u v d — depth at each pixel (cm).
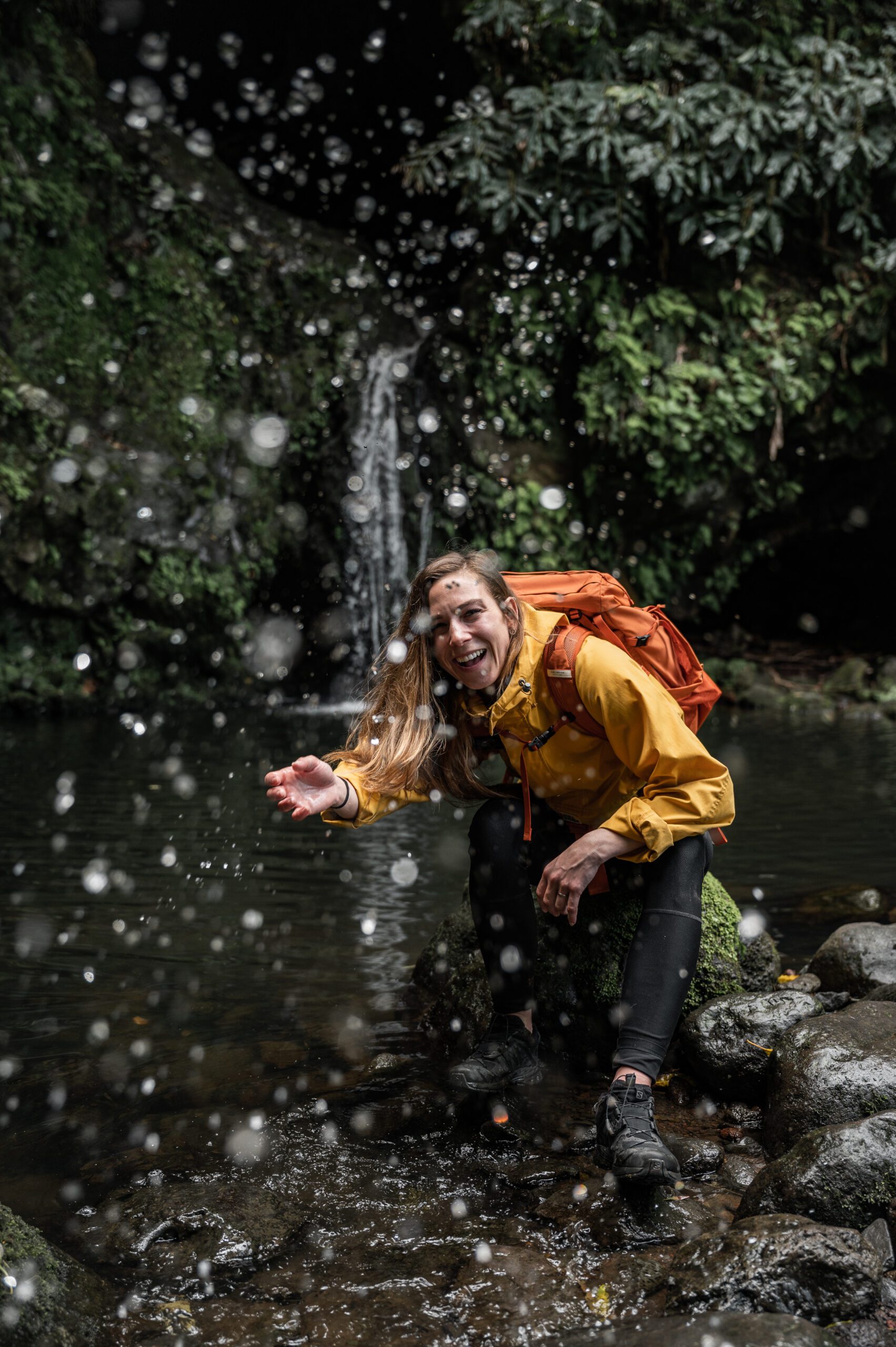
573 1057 214
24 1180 161
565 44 920
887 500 1034
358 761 195
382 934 292
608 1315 127
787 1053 178
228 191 1060
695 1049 196
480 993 225
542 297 952
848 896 314
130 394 923
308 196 1283
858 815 439
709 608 1087
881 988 207
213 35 1243
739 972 220
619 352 916
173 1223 148
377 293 1074
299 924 301
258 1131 179
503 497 964
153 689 887
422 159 923
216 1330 125
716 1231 146
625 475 948
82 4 1007
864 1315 125
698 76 909
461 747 193
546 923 219
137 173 975
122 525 852
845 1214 142
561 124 909
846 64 891
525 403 974
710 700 190
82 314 918
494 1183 162
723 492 952
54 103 926
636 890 216
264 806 472
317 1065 207
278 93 1267
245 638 945
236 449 959
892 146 891
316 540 991
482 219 967
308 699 968
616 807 187
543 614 184
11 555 800
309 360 1002
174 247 980
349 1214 153
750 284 930
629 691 171
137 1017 232
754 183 902
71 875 350
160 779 533
